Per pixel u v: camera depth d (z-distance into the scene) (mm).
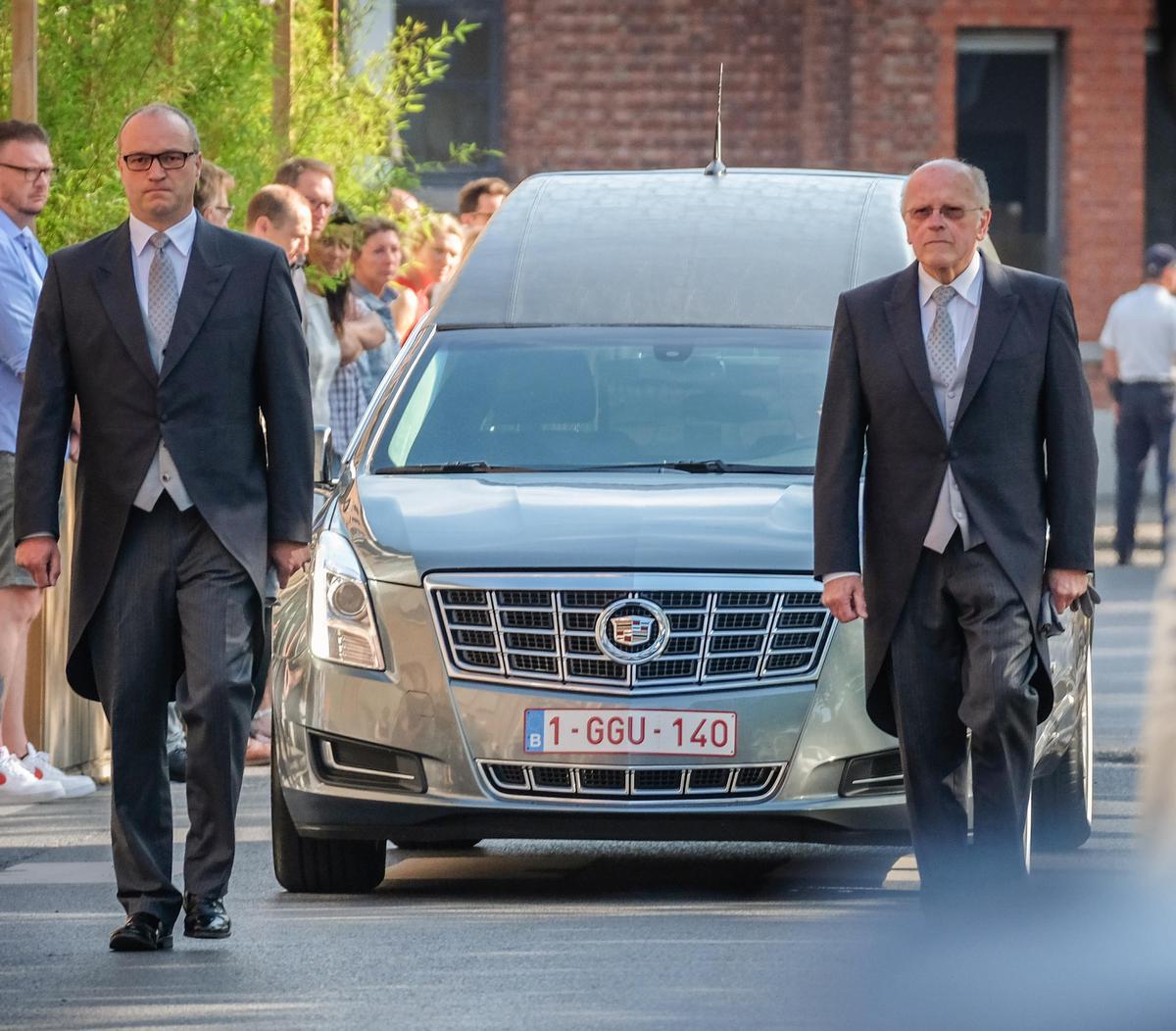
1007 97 78625
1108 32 78125
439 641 21469
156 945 19438
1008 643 19078
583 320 25953
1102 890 21656
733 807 21234
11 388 28078
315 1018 16688
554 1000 17188
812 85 76438
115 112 36156
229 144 38938
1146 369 60875
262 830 26656
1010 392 19188
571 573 21438
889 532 19391
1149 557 62938
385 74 44750
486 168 76062
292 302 20047
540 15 75875
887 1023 16219
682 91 76312
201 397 19672
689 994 17312
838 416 19547
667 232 26594
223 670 19531
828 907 21375
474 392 25047
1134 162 78750
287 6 40750
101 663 19859
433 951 19250
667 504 22500
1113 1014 16281
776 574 21469
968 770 21047
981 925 19469
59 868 24062
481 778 21328
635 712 21188
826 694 21266
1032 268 79188
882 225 26562
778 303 25906
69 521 31391
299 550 19969
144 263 19812
